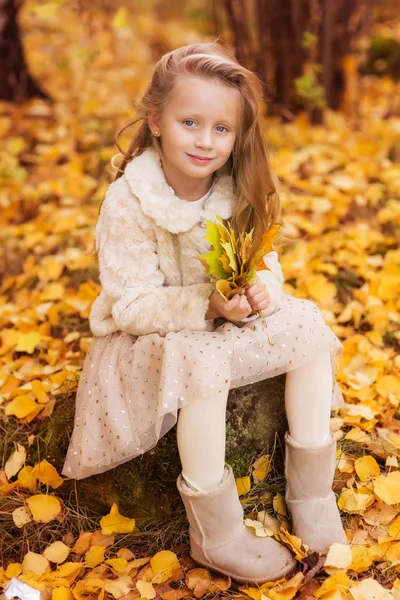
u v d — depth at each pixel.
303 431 1.89
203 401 1.77
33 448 2.24
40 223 3.32
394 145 3.73
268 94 3.69
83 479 2.09
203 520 1.82
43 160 3.75
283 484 2.07
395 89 4.40
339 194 3.28
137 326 1.92
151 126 1.96
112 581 1.84
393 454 2.15
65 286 3.01
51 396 2.39
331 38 3.77
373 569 1.87
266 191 2.04
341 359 2.50
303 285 2.85
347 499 2.00
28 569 1.89
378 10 4.91
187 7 5.97
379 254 3.04
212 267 1.76
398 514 1.99
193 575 1.87
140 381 1.92
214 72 1.84
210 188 2.05
